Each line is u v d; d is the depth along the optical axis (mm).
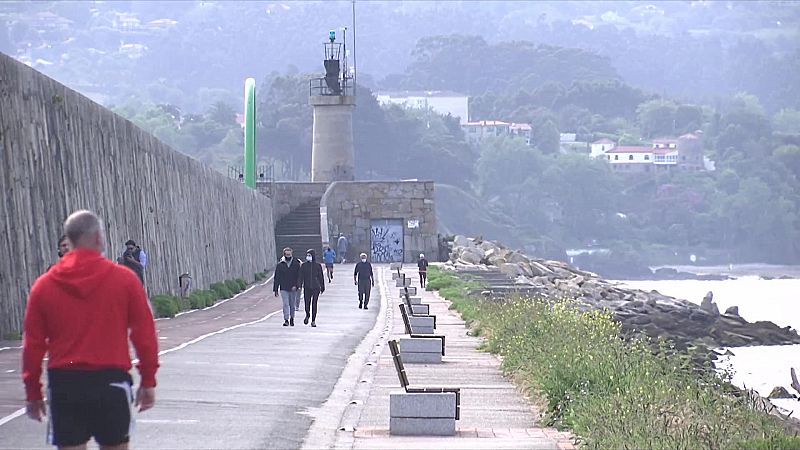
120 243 94938
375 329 88750
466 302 112938
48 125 79438
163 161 112812
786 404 73062
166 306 100062
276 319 98250
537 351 58625
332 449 37344
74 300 23062
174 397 46750
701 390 44062
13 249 71438
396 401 40500
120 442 23266
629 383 43969
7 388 47594
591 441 36812
